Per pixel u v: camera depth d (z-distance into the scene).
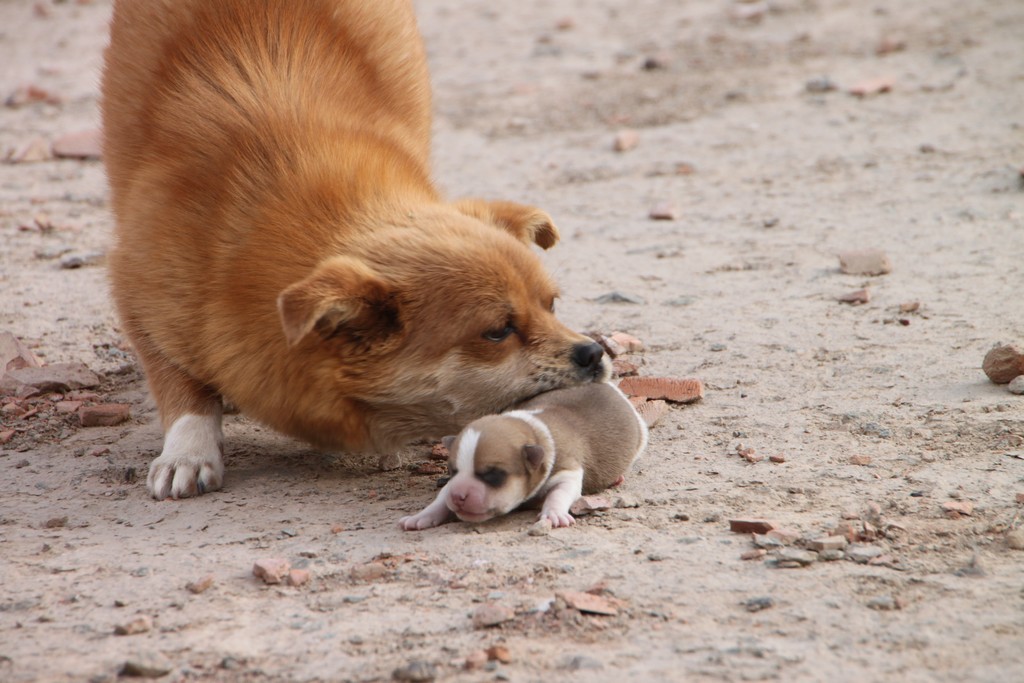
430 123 12.98
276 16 11.09
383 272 9.36
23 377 12.80
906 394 11.52
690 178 20.72
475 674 6.72
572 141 23.48
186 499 9.91
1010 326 13.12
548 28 33.22
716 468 10.01
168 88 10.78
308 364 9.39
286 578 8.11
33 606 7.84
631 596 7.64
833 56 27.72
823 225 17.62
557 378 9.59
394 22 12.10
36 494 10.09
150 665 6.85
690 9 33.94
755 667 6.67
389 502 9.75
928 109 23.25
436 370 9.36
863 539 8.38
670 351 13.23
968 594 7.46
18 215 19.89
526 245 10.69
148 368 10.55
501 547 8.55
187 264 9.91
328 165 10.03
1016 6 30.03
